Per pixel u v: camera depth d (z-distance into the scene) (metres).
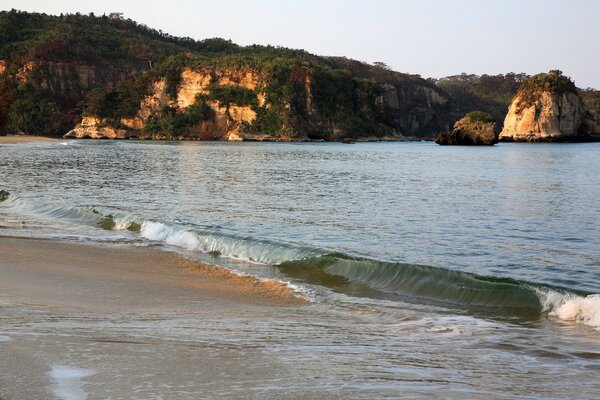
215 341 6.85
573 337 8.04
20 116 173.62
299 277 12.58
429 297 11.03
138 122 181.00
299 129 173.88
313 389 5.22
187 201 26.36
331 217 21.89
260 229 19.02
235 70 181.88
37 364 5.49
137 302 9.54
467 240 17.42
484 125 129.38
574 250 16.03
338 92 186.38
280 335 7.44
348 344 7.11
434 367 6.22
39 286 10.38
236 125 175.75
